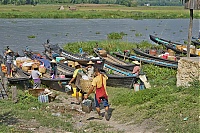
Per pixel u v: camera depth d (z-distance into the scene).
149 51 29.14
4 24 63.09
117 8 123.44
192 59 15.31
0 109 14.14
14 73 21.12
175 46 32.06
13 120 12.68
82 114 13.96
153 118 11.84
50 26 61.38
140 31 55.56
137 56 27.20
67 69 21.39
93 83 12.78
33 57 25.84
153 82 19.48
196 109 11.78
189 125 10.55
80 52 30.03
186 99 12.73
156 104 13.00
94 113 14.07
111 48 33.12
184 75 15.41
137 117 12.43
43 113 13.94
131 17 87.62
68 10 100.31
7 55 22.75
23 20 73.62
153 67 23.59
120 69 21.47
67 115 13.81
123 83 18.69
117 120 12.78
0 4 135.38
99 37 46.78
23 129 11.58
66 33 51.06
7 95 16.64
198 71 14.58
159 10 113.50
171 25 68.31
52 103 15.84
